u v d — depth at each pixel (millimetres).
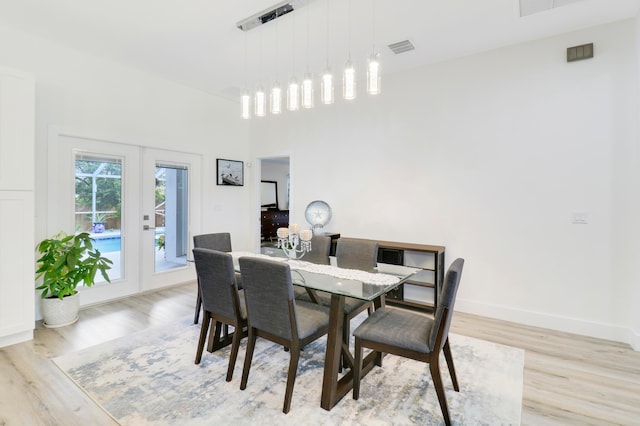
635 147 2725
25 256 2707
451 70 3576
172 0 2566
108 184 3799
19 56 3061
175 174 4500
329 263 2770
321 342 2781
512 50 3242
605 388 2109
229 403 1931
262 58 3609
